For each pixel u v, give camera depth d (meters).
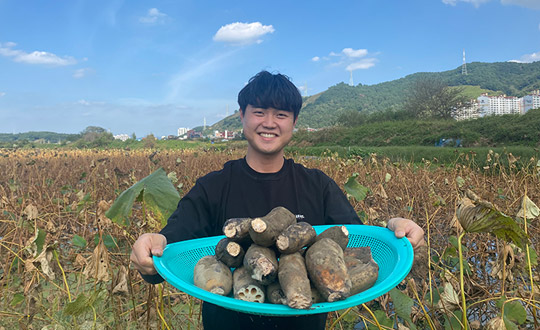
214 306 1.84
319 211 2.01
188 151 31.53
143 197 2.05
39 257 2.24
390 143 35.47
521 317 1.87
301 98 1.91
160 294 2.19
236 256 1.42
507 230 1.49
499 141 27.33
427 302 2.71
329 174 8.98
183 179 9.18
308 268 1.34
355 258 1.58
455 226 2.34
